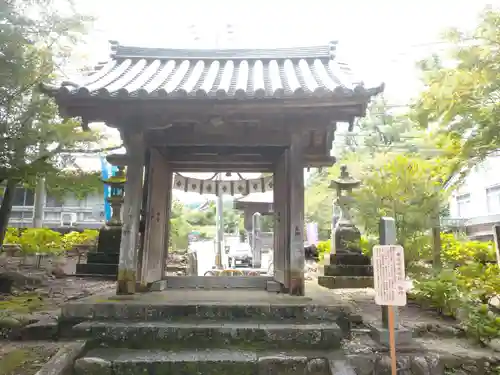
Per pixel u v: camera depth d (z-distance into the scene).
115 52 8.59
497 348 5.66
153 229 7.71
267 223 24.72
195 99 6.21
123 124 7.02
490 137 6.94
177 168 9.19
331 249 13.88
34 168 9.08
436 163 9.27
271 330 5.42
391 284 4.38
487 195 22.62
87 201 25.42
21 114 9.13
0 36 7.71
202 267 21.95
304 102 6.22
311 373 4.95
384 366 5.04
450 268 9.22
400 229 9.49
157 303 5.98
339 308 5.93
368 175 10.07
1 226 9.80
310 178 32.34
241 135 7.35
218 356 5.05
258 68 8.00
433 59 7.57
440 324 6.58
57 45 9.93
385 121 23.73
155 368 4.87
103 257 12.66
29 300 8.05
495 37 6.66
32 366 4.78
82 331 5.50
